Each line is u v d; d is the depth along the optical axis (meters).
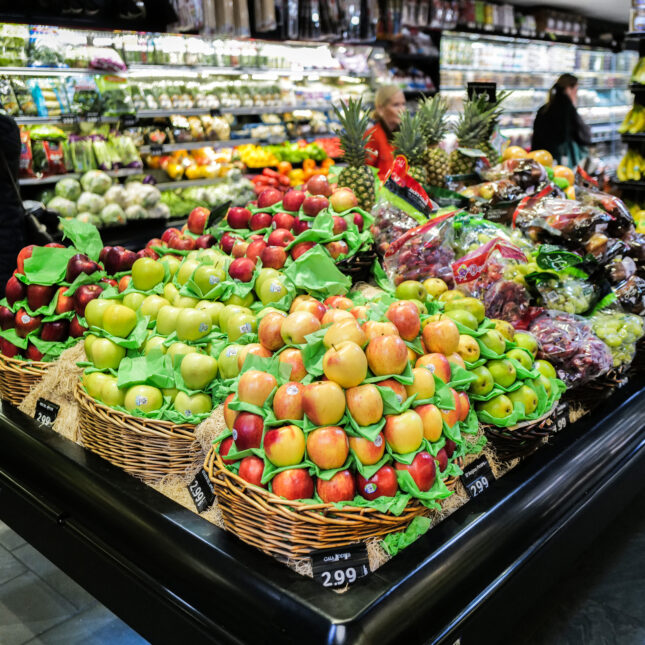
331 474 1.35
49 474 1.88
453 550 1.45
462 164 2.96
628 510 2.92
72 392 2.01
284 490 1.34
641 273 2.57
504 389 1.76
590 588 2.39
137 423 1.71
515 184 2.63
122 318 1.87
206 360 1.73
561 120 6.24
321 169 6.02
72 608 2.36
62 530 1.81
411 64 6.85
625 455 2.10
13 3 3.88
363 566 1.34
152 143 4.94
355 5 5.51
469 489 1.65
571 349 2.02
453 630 1.38
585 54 9.11
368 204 2.74
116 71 4.59
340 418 1.39
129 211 4.70
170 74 5.04
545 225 2.43
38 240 3.25
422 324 1.71
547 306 2.22
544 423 1.82
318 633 1.19
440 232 2.14
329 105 6.08
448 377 1.59
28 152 4.24
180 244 2.45
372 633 1.20
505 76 7.86
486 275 2.18
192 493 1.65
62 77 4.38
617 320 2.25
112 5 4.28
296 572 1.34
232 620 1.36
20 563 2.62
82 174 4.54
